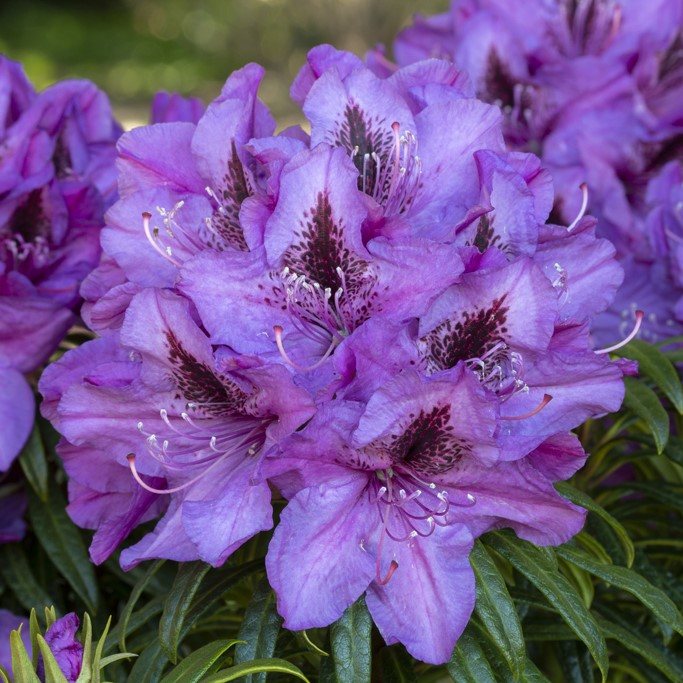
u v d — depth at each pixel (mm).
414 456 485
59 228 643
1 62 649
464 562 486
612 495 629
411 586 485
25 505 657
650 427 561
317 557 478
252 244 495
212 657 483
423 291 486
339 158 484
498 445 478
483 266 489
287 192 487
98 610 648
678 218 688
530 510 488
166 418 501
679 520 626
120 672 611
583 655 597
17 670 453
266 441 498
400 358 482
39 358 632
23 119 639
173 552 500
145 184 538
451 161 518
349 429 475
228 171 521
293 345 500
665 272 691
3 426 618
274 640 504
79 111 673
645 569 601
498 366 494
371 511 488
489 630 490
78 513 551
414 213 518
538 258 524
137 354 518
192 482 508
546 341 485
